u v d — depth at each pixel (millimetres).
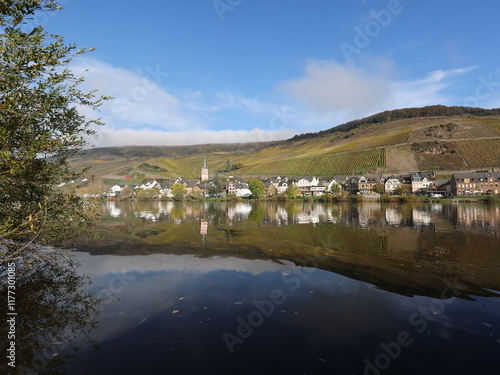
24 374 6023
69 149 8578
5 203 8922
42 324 8164
